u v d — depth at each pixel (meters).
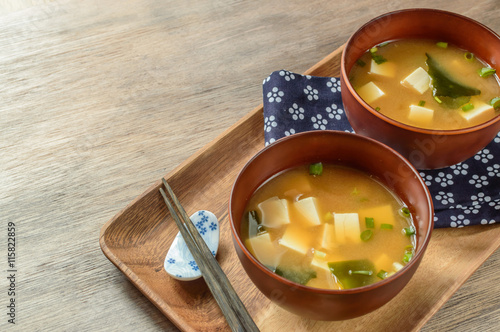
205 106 0.72
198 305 0.60
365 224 0.58
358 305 0.53
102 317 0.60
